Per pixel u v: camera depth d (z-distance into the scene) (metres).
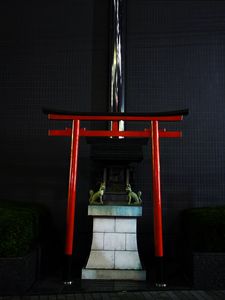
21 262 4.40
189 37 7.10
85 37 7.15
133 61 7.04
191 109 6.90
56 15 7.22
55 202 6.75
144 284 4.85
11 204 5.97
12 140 6.95
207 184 6.72
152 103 6.93
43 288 4.63
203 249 4.77
